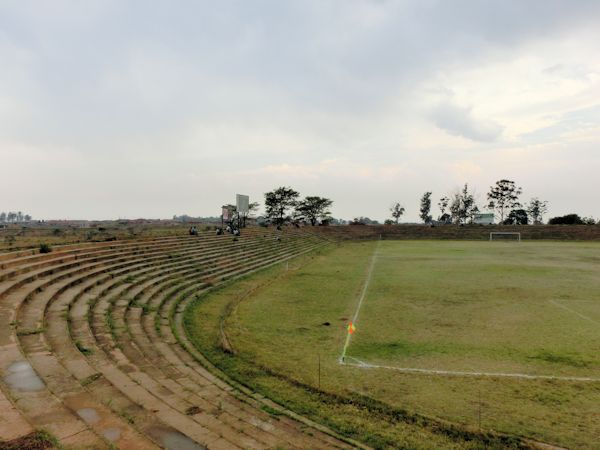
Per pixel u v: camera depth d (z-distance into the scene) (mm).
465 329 14273
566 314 16297
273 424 7336
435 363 10914
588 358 11211
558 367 10555
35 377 7047
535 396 8844
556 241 66438
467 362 10984
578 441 7004
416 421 7617
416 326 14719
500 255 41844
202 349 11984
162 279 20625
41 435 4887
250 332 13984
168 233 36906
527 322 15133
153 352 10883
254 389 9094
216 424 6875
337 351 11938
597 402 8539
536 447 6750
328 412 8000
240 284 24000
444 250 49375
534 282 24172
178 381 9047
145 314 14852
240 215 62219
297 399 8594
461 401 8602
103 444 5047
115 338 11203
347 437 7031
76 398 6559
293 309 17594
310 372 10211
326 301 19297
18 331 9523
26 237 27500
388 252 47531
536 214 122938
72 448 4887
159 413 6750
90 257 20391
